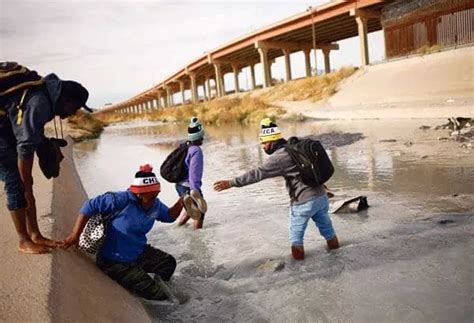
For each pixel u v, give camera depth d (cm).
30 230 368
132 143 2516
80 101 341
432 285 382
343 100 3062
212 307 392
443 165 891
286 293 403
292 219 485
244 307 385
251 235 593
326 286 407
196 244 579
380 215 616
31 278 303
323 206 486
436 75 2616
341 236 546
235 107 3800
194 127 641
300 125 2225
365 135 1490
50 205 520
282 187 884
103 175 1233
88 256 426
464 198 652
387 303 360
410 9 3656
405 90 2614
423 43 3569
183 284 450
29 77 327
